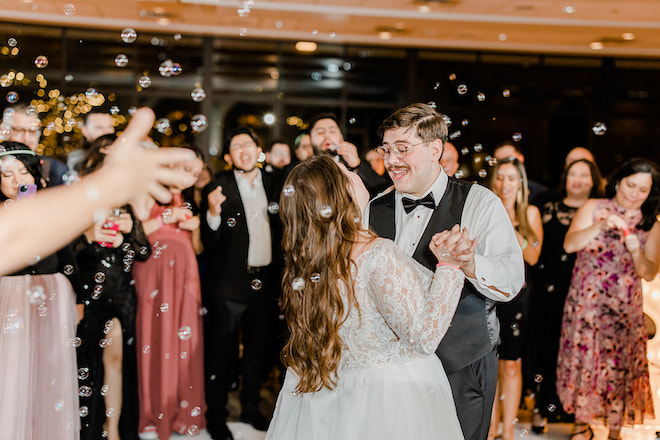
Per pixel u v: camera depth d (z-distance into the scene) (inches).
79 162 143.5
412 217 79.8
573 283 119.0
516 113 307.7
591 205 119.6
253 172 132.1
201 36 283.6
